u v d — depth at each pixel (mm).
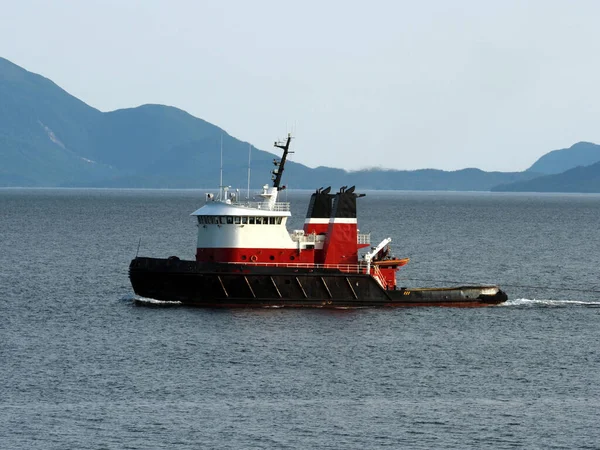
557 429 181750
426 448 172375
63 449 168750
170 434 176125
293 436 176375
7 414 184375
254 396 197125
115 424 180375
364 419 185125
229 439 174500
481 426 182625
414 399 197250
